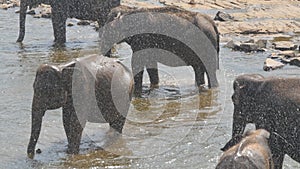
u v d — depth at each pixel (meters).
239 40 35.50
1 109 22.75
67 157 19.05
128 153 19.34
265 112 18.36
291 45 33.31
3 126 21.17
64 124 19.58
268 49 33.28
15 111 22.58
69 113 19.41
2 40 35.66
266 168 14.21
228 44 33.59
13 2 47.91
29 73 27.88
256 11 44.50
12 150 19.38
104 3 36.91
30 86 25.75
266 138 15.16
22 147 19.59
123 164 18.61
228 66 29.70
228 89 26.28
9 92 24.83
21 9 35.66
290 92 18.25
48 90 18.86
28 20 42.12
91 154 19.31
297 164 18.48
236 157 13.86
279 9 45.50
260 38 36.28
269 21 40.81
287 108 18.14
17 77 27.11
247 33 37.84
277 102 18.23
